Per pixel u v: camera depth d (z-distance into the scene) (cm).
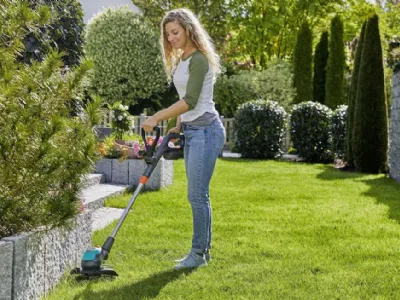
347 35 1883
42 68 292
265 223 491
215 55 338
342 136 1152
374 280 327
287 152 1484
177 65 359
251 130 1260
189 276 332
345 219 509
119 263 362
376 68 940
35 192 283
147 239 426
